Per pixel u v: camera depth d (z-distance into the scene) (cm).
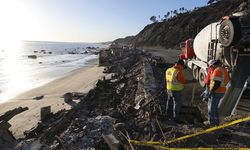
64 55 11231
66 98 2122
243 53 1196
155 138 817
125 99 1658
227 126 854
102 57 5269
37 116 1741
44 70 5028
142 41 14612
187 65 2238
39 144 955
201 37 1722
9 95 2614
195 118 993
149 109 1066
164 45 11094
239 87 1137
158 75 2231
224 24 1206
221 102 1088
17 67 5747
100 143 880
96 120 1077
